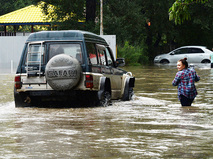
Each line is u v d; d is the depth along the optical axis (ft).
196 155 28.19
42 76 54.60
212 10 253.03
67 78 52.60
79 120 43.29
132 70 152.46
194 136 34.50
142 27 234.99
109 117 45.37
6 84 92.53
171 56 214.28
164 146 30.91
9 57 168.04
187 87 54.34
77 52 54.54
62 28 209.15
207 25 258.37
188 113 48.06
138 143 31.99
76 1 206.90
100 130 37.47
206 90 76.89
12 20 232.73
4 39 168.14
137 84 92.43
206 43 289.94
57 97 54.65
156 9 259.39
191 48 208.44
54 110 51.90
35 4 215.31
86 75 53.67
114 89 60.59
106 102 55.83
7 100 64.08
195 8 254.06
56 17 213.87
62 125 40.27
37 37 55.83
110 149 30.07
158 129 37.78
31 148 30.50
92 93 54.29
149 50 271.69
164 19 265.34
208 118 44.11
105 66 59.06
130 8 221.05
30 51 55.67
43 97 54.95
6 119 44.27
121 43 215.92
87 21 208.95
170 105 56.39
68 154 28.60
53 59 52.90
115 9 220.02
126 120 43.11
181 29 282.77
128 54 204.85
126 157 27.71
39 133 36.19
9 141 32.96
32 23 230.27
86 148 30.42
